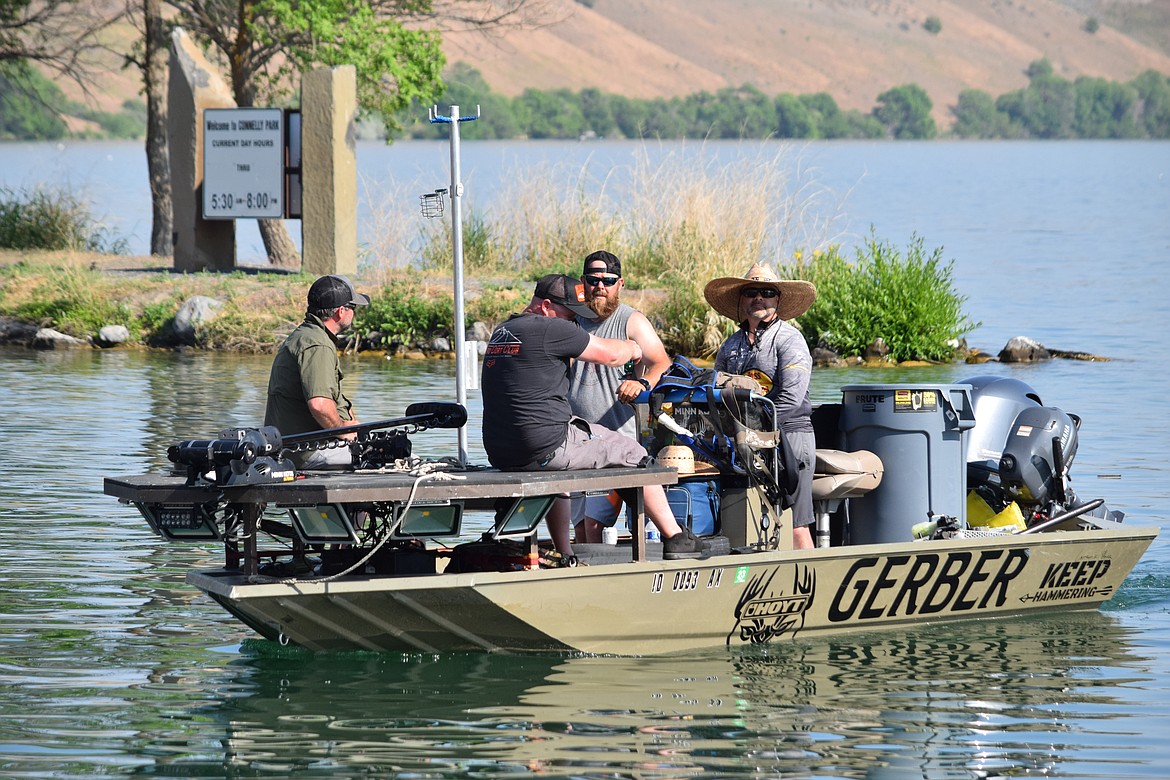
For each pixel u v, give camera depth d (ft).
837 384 170.91
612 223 228.43
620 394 84.23
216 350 204.74
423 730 65.77
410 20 272.51
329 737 64.95
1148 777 60.90
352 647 76.89
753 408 80.53
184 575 92.79
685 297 197.57
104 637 79.77
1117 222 504.43
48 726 66.08
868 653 79.30
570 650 76.54
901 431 85.92
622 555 82.12
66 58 306.76
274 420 85.30
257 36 249.14
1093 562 88.84
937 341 196.13
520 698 70.33
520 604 73.26
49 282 223.30
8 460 125.90
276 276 221.46
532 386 75.72
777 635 81.20
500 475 72.74
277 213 225.56
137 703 69.21
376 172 579.48
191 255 232.94
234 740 64.39
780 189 221.46
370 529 77.41
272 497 69.56
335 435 76.13
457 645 76.54
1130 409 153.58
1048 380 174.81
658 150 228.84
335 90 220.43
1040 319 236.02
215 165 228.02
